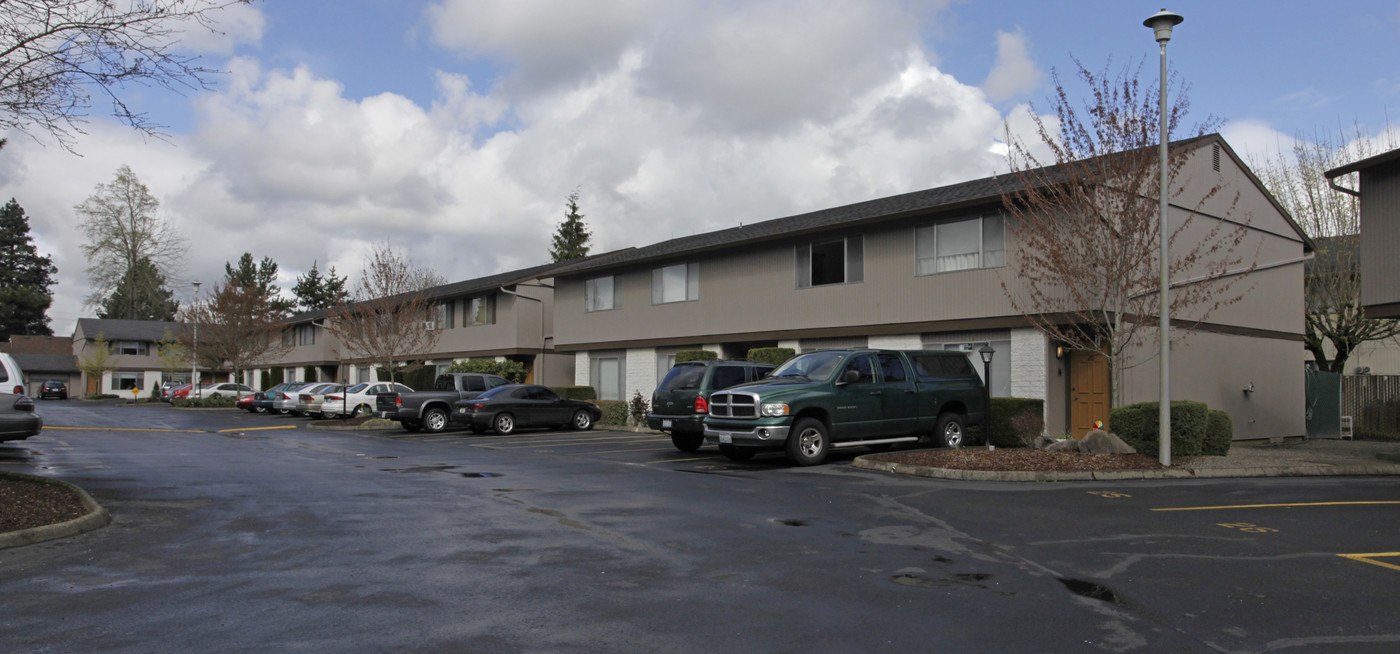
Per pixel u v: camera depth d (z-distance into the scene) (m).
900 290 21.58
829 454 16.97
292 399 35.53
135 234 68.00
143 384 76.62
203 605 5.89
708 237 29.70
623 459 16.58
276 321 54.84
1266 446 19.56
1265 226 22.42
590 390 31.11
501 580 6.60
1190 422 14.50
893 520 9.32
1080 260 15.37
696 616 5.64
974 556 7.49
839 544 8.02
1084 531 8.63
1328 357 32.56
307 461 16.20
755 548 7.82
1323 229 27.42
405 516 9.59
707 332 27.27
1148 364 18.78
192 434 25.09
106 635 5.20
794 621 5.54
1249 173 21.70
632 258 29.58
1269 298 22.61
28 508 9.17
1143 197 14.80
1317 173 27.66
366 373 48.25
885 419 15.59
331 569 6.98
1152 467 13.42
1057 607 5.88
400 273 37.03
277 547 7.88
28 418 16.28
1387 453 15.28
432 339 38.56
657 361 29.45
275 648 4.97
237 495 11.34
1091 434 14.81
